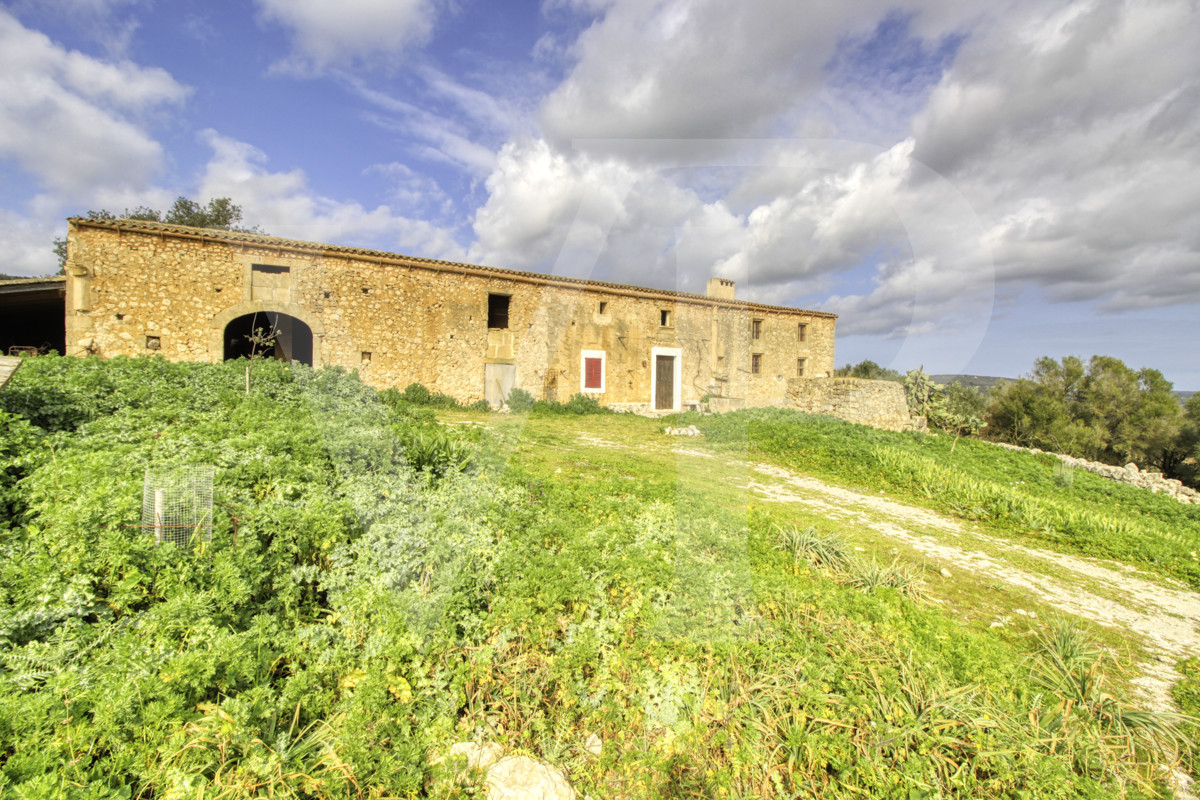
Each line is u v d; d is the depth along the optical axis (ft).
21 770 4.66
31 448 12.30
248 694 5.97
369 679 5.94
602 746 5.96
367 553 6.57
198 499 8.53
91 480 9.85
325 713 6.15
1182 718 8.14
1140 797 6.52
